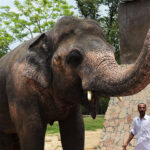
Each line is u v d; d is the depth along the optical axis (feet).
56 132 41.60
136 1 29.96
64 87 12.42
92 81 10.96
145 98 26.91
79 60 11.63
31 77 12.80
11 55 14.96
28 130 13.16
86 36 11.95
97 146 28.55
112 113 27.94
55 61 12.38
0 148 15.60
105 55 11.18
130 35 30.37
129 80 9.69
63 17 12.90
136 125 18.84
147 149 18.28
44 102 13.44
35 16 71.41
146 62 8.85
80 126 14.51
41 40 13.08
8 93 13.87
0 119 15.08
